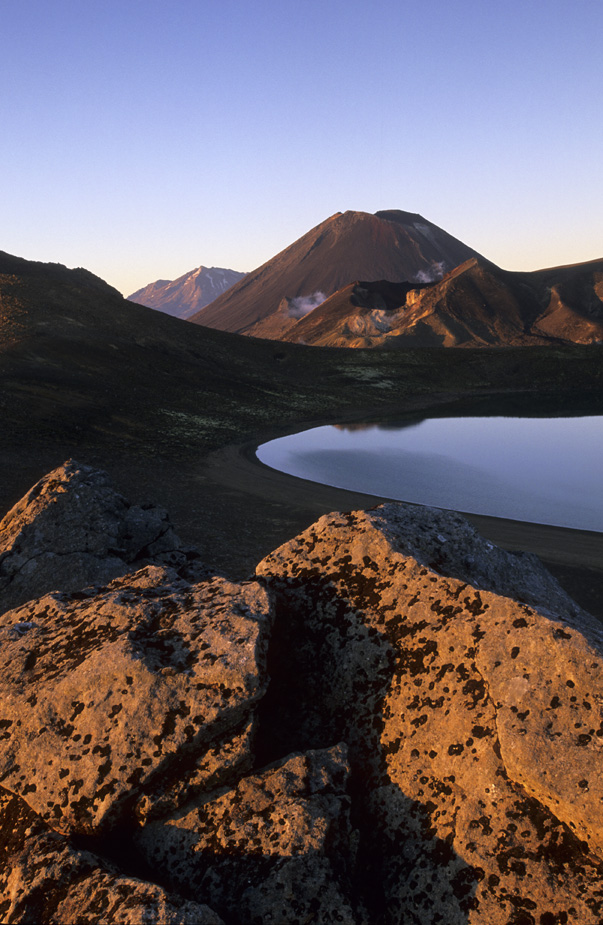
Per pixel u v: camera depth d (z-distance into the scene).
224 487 45.09
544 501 42.56
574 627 5.07
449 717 4.86
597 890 3.86
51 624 6.02
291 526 33.47
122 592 6.09
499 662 4.78
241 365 112.19
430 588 5.67
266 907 3.89
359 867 4.48
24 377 71.94
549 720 4.29
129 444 57.69
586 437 71.69
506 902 3.98
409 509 7.31
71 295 118.44
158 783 4.47
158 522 17.83
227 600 5.60
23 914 3.82
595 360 131.00
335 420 87.44
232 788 4.53
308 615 6.07
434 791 4.64
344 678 5.52
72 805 4.38
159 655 5.04
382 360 128.75
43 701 4.93
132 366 91.31
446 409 99.12
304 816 4.24
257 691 4.62
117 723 4.62
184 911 3.54
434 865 4.30
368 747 5.08
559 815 4.08
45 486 17.38
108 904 3.69
